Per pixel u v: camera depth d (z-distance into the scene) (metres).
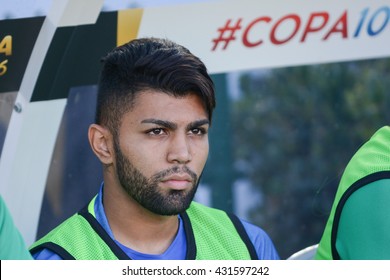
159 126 3.50
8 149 4.74
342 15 5.10
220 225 4.04
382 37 5.15
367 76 7.51
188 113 3.52
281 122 7.70
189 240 3.87
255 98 7.55
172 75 3.50
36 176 4.87
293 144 7.80
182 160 3.50
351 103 7.57
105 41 4.87
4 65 4.69
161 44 3.66
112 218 3.78
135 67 3.54
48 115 4.85
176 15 4.94
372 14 5.12
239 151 7.53
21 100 4.73
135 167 3.54
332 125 7.66
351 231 3.76
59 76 4.83
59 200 5.06
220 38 5.01
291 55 5.10
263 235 4.19
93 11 4.76
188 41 4.98
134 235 3.76
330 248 3.91
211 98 3.61
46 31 4.70
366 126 7.59
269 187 7.75
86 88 4.98
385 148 3.87
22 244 3.62
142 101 3.52
